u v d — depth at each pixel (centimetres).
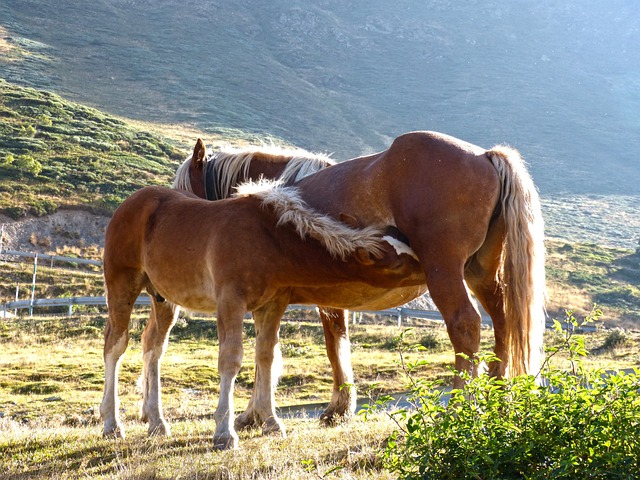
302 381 2025
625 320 4688
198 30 19575
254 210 766
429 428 485
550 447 462
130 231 875
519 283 725
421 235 727
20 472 727
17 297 3588
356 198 767
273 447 726
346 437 722
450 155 733
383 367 2088
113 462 718
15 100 8162
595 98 18988
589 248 6950
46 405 1658
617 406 460
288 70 18238
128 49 15662
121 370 2097
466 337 701
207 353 2480
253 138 10475
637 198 11556
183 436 846
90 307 3550
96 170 6159
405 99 17512
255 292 754
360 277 749
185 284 802
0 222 4681
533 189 744
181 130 10094
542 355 734
